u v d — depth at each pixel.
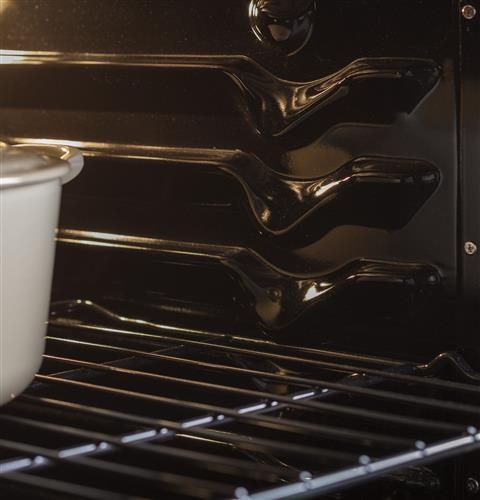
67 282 1.35
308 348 1.17
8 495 0.91
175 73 1.22
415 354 1.13
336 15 1.13
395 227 1.13
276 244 1.20
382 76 1.09
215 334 1.24
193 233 1.26
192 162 1.22
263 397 0.98
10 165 0.85
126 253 1.29
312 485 0.78
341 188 1.13
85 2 1.29
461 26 1.06
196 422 0.92
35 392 1.05
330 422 1.16
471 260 1.09
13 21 1.34
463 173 1.08
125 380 1.22
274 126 1.16
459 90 1.07
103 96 1.29
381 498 1.12
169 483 0.79
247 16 1.19
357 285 1.13
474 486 1.08
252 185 1.19
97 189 1.31
